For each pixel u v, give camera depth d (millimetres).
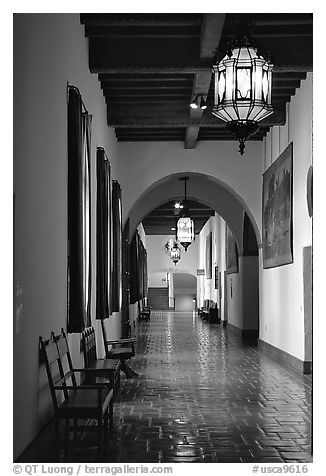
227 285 24906
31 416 5535
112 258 13766
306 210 11688
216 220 28641
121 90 12891
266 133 15969
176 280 49031
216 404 8859
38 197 5836
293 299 12820
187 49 10297
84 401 6000
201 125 13969
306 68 10430
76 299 7633
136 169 16891
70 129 7777
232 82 7656
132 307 25219
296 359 12500
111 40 10273
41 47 6039
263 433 7066
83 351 8797
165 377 11562
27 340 5383
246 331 20641
